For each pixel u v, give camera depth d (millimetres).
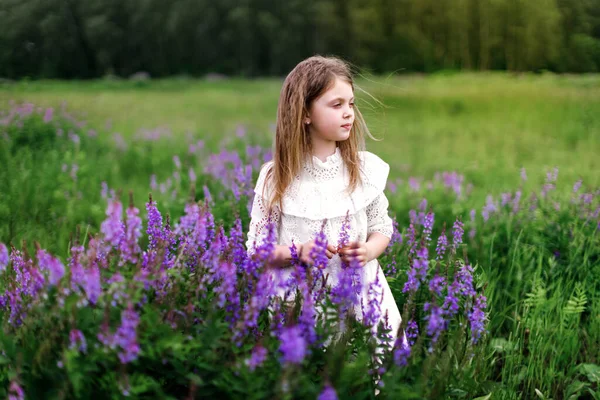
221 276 2467
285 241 3025
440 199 6402
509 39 33844
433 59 42562
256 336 2475
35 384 2215
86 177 7277
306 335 2271
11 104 10625
